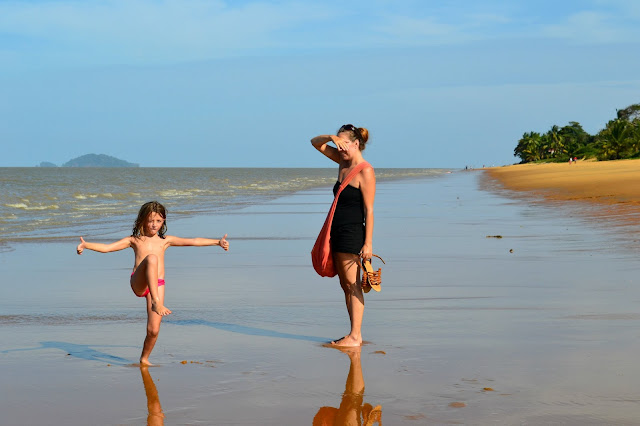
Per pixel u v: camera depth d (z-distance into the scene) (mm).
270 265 9570
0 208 23469
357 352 4766
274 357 4680
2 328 5711
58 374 4277
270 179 80562
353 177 5398
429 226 15305
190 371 4328
